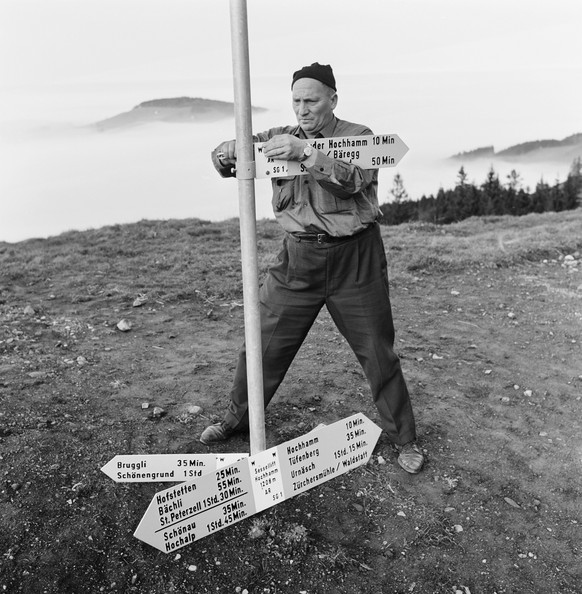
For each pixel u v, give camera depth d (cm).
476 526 281
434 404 391
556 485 315
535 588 249
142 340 496
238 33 215
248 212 238
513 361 468
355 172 247
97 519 268
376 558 259
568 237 934
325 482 302
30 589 234
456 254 812
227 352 473
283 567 251
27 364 428
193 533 256
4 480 286
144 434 338
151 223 1109
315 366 442
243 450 326
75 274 705
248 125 228
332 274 278
